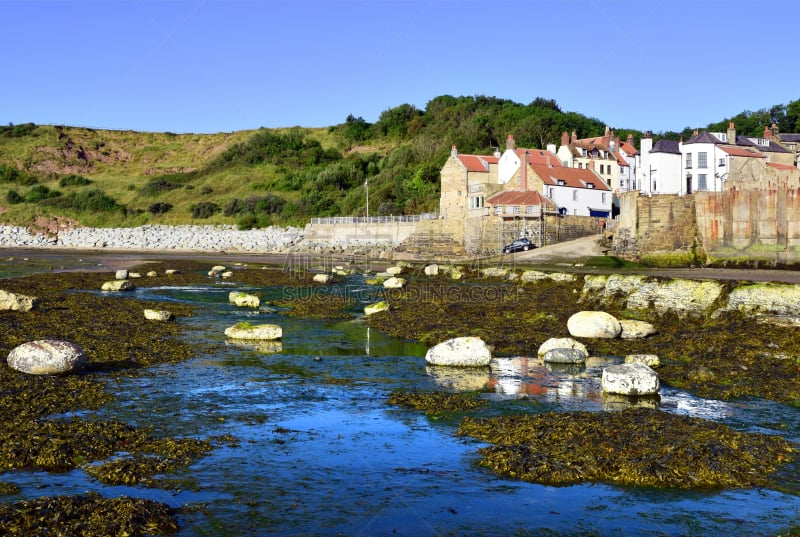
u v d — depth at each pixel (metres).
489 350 22.50
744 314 27.53
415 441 14.47
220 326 30.39
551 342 23.92
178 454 13.27
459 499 11.48
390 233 87.62
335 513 10.86
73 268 61.72
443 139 124.81
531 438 14.13
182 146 176.88
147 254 84.00
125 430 14.45
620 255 59.94
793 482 12.26
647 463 12.64
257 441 14.30
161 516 10.38
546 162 82.69
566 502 11.42
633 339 26.66
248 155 144.38
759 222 50.25
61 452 12.88
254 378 20.16
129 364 21.39
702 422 14.76
